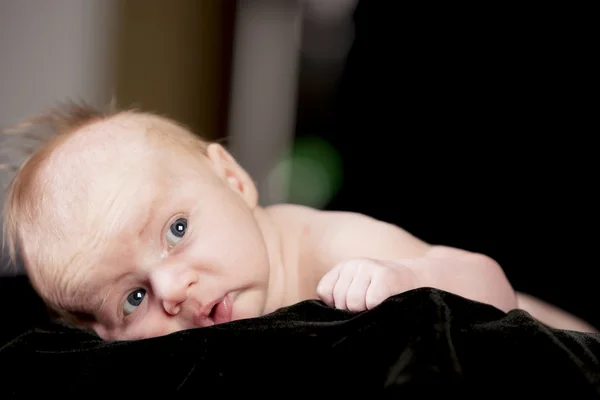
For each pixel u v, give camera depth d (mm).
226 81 2576
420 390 554
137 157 944
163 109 2406
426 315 624
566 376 578
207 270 900
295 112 2506
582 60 1791
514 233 1847
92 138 983
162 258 896
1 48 2113
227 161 1083
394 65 2133
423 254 1031
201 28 2494
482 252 1836
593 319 1542
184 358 691
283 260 1084
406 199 2059
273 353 654
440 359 576
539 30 1848
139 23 2332
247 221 969
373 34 2170
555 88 1833
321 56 2441
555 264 1735
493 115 1927
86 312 949
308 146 2434
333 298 829
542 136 1850
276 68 2555
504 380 586
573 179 1805
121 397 681
